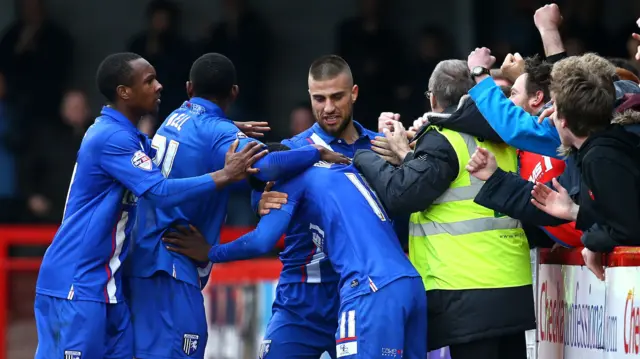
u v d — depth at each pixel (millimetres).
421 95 40656
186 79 41625
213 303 31625
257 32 43781
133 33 47562
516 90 19797
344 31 41812
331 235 19094
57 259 19094
